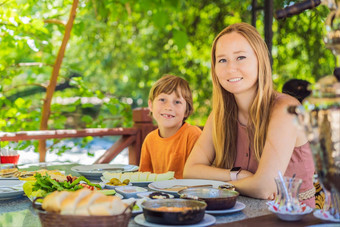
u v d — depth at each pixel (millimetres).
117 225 1172
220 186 1790
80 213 1161
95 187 1793
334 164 1154
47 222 1194
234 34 2023
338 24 1213
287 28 5270
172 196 1636
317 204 2354
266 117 2023
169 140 2900
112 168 2541
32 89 10781
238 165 2166
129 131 3924
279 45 5445
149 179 2061
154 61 7176
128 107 5137
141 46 7305
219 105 2199
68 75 5629
